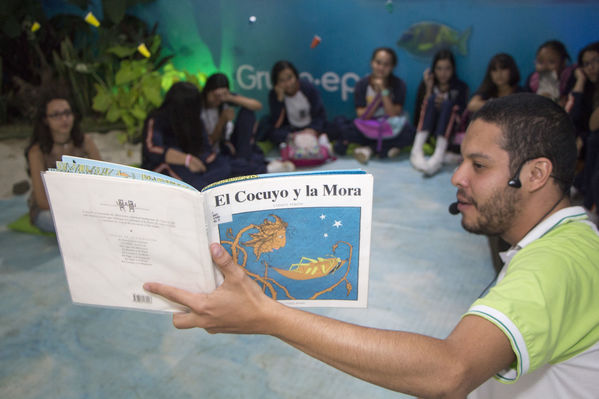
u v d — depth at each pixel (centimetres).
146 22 555
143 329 236
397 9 495
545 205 92
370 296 259
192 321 92
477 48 490
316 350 80
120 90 497
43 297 260
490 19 477
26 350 220
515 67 443
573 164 90
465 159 95
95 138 496
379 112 503
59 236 92
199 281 91
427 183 427
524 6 464
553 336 73
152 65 533
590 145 356
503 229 96
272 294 102
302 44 530
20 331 233
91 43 546
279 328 84
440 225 343
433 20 491
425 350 72
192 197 83
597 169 322
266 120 539
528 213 92
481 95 462
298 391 196
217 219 94
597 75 375
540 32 469
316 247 97
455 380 70
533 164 88
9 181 409
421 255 302
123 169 92
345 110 548
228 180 93
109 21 541
